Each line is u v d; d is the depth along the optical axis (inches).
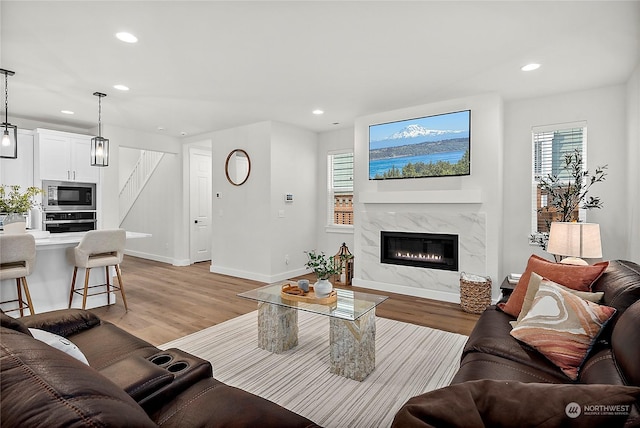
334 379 93.3
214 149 233.0
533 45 107.0
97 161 153.0
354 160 195.9
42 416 22.8
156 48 109.8
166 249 270.7
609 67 124.2
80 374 28.5
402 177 178.1
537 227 161.2
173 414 45.0
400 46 108.3
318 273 106.0
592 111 147.2
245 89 148.3
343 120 202.4
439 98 160.4
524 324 72.2
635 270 75.0
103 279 158.9
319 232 237.1
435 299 169.2
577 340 63.7
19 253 117.5
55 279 143.3
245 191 215.3
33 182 190.5
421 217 172.6
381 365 101.0
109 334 71.5
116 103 167.8
